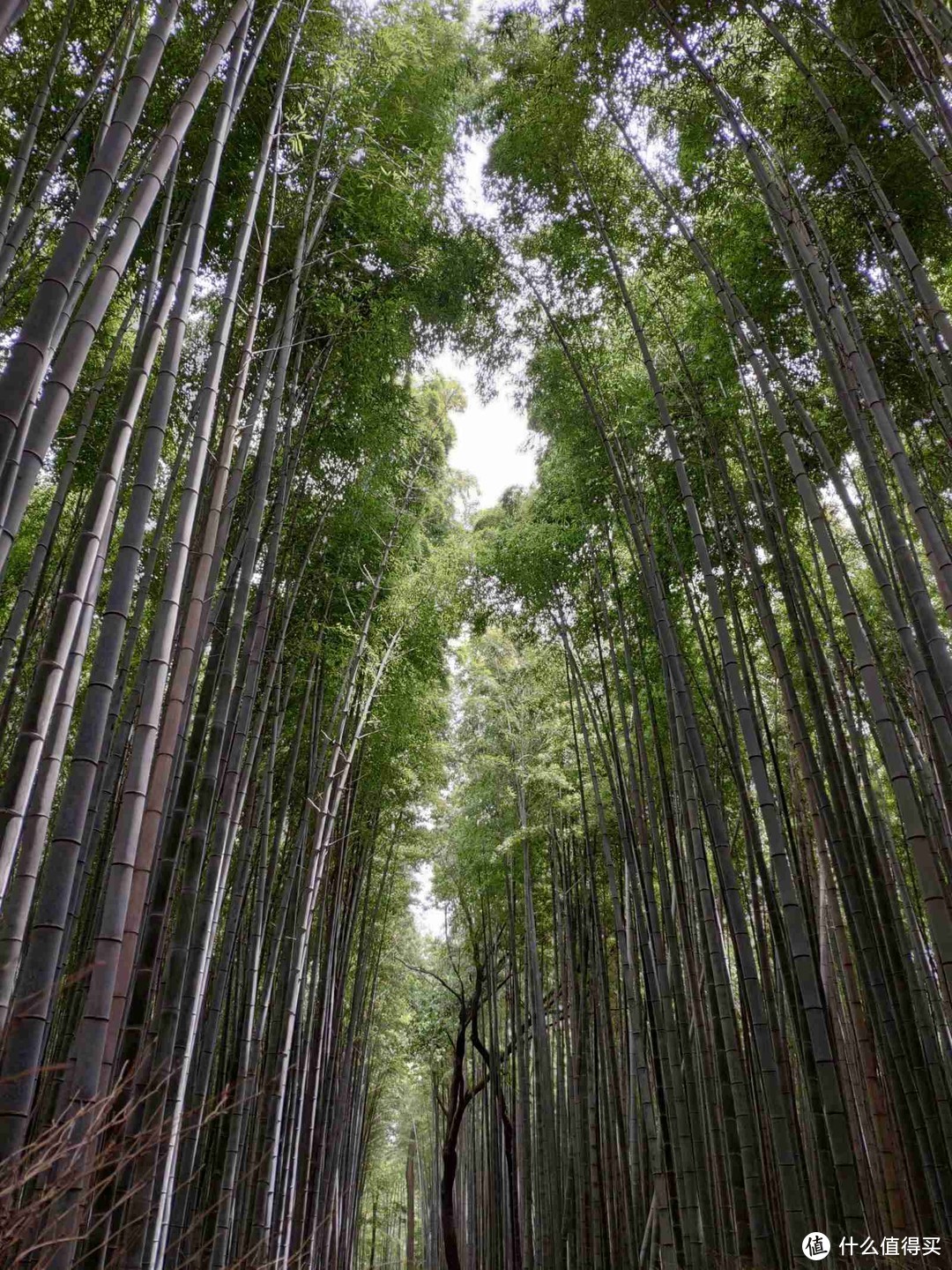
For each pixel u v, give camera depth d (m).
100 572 2.81
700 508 6.20
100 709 2.17
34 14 4.27
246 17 3.01
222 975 3.98
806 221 3.91
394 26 5.34
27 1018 1.86
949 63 3.10
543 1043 7.54
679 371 5.81
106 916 2.12
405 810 9.37
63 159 4.65
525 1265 8.71
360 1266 16.05
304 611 6.04
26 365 1.88
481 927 10.55
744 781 4.64
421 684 7.42
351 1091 8.82
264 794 4.92
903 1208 3.60
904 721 5.31
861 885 3.96
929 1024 3.98
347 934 7.16
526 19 6.19
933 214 4.97
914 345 4.07
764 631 4.23
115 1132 2.35
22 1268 1.77
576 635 7.22
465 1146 13.79
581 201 6.05
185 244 2.76
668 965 4.78
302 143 5.06
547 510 7.62
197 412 2.88
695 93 5.25
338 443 6.04
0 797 2.17
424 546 7.95
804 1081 4.47
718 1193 4.37
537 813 8.80
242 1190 4.45
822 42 4.82
